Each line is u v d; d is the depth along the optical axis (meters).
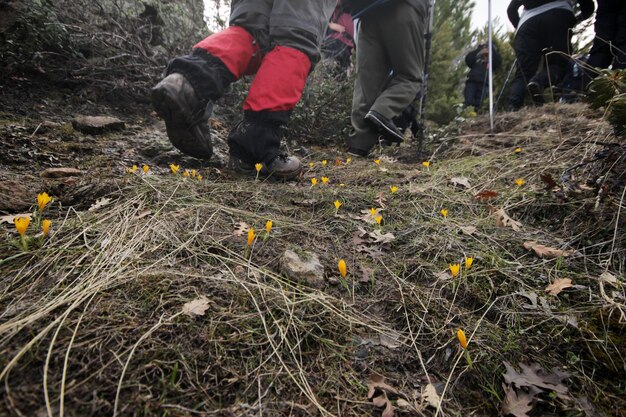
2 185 1.56
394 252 1.58
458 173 2.57
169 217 1.50
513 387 0.94
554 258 1.47
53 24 3.18
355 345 1.03
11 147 2.11
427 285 1.35
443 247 1.58
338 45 5.80
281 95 2.14
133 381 0.76
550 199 1.89
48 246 1.20
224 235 1.46
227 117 4.05
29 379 0.73
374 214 1.81
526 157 2.65
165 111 2.00
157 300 1.00
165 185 1.82
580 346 1.06
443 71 10.37
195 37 4.42
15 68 3.13
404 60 3.12
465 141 3.69
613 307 1.17
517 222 1.77
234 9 2.21
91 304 0.95
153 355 0.83
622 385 0.96
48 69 3.36
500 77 8.88
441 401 0.90
